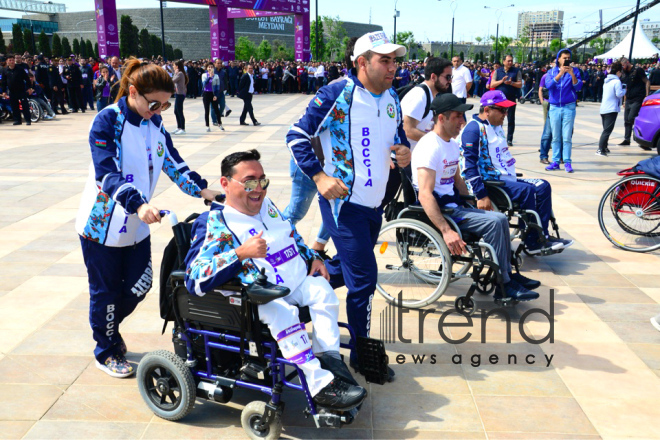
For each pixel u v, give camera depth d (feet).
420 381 10.73
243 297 8.39
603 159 34.42
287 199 24.09
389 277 15.60
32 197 24.49
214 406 9.93
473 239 13.61
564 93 29.45
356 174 10.16
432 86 15.76
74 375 10.82
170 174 10.71
